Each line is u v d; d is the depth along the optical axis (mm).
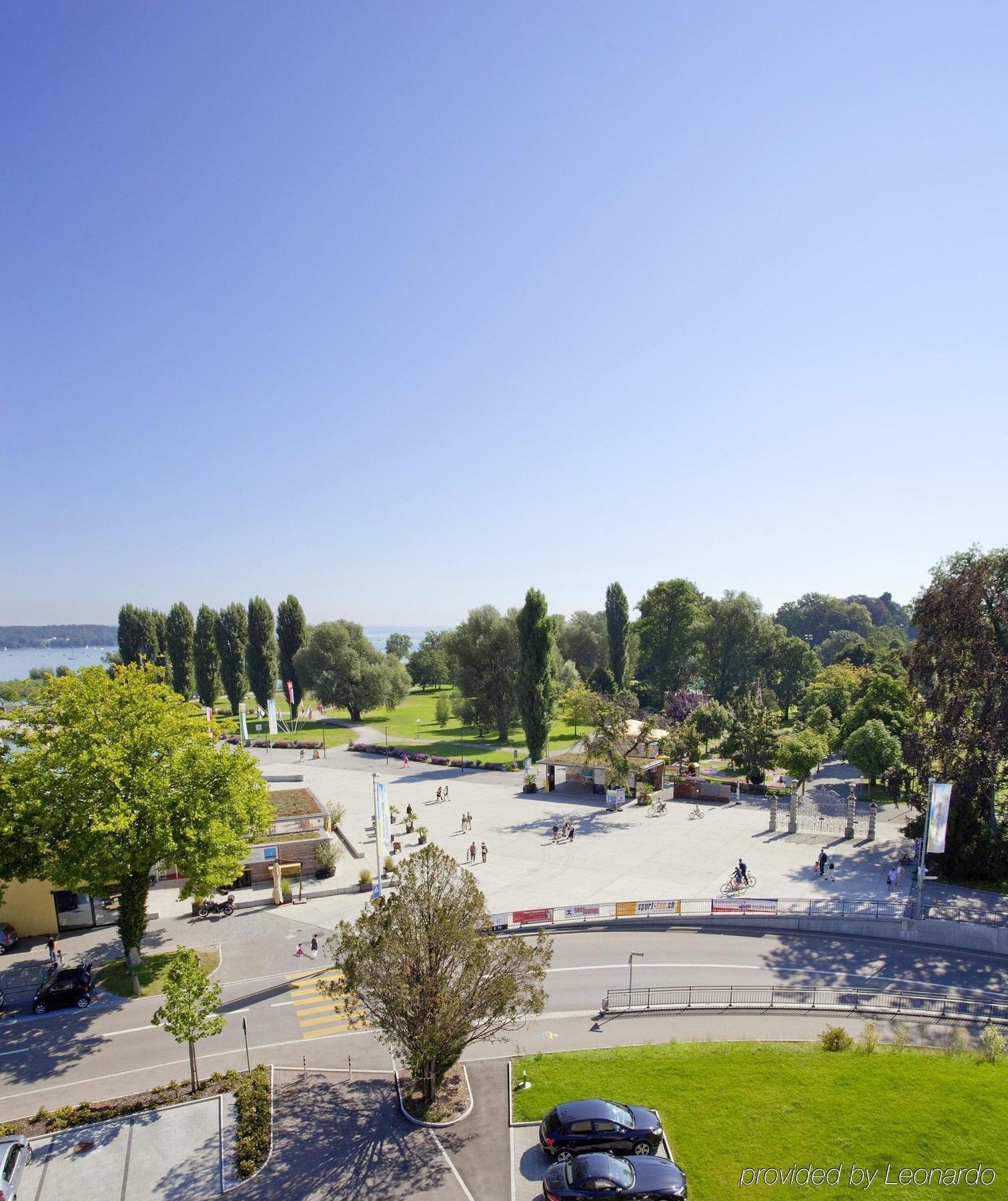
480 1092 22844
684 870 44312
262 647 114188
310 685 112375
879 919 35656
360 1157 19844
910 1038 25953
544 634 74812
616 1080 22906
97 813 28531
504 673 93188
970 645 44688
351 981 21141
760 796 64562
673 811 59125
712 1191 17656
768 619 120750
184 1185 18984
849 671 104688
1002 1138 19094
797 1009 28219
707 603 134750
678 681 120500
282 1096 22938
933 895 40344
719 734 89188
